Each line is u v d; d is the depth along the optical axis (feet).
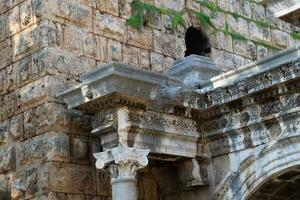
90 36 42.27
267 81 36.09
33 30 40.83
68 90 36.81
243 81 37.22
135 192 35.19
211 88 39.17
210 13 52.29
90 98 35.50
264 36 57.57
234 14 54.80
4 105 42.32
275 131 36.83
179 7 49.57
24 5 41.98
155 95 36.47
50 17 40.47
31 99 40.04
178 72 41.88
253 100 37.29
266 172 36.99
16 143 40.75
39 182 37.96
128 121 35.65
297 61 34.40
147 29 46.34
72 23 41.47
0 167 41.42
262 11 58.08
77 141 39.27
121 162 34.96
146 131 36.86
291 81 35.14
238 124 38.47
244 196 38.04
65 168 38.29
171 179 42.06
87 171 39.34
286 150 36.11
